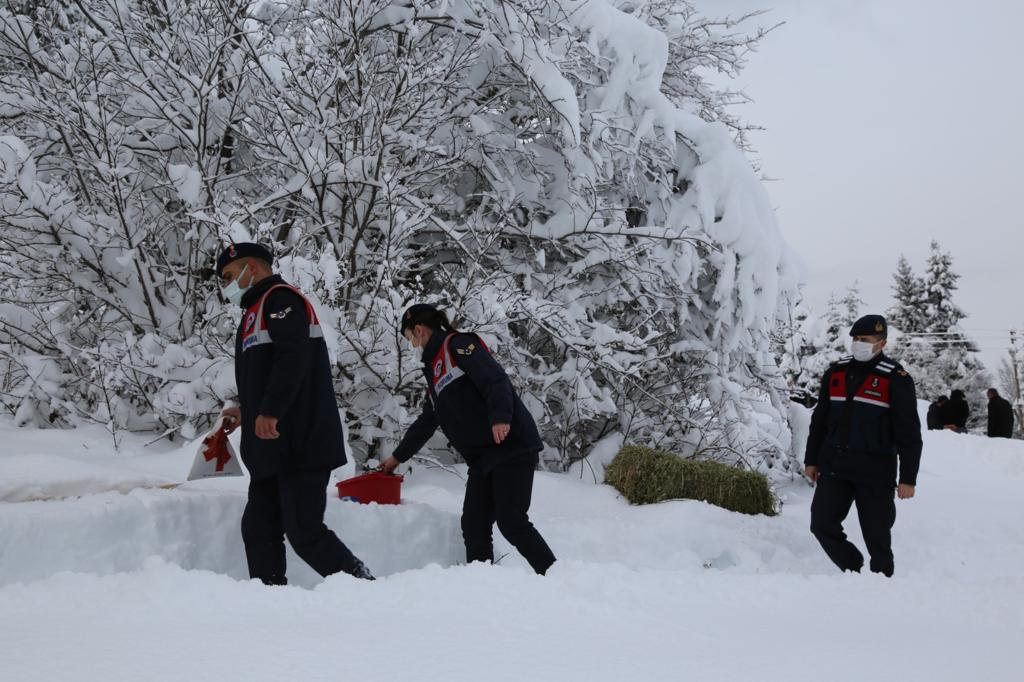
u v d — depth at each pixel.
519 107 7.54
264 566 3.39
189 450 4.98
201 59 6.36
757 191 7.92
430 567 2.68
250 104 6.38
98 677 1.47
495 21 6.66
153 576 2.40
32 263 5.99
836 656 1.88
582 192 7.10
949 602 2.64
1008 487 10.16
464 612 2.20
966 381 52.66
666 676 1.65
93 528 3.22
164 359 5.61
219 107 6.49
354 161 6.05
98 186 5.85
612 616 2.21
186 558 3.47
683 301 7.66
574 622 2.13
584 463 7.27
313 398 3.35
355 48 6.14
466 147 6.63
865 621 2.39
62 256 5.92
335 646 1.76
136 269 5.86
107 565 3.22
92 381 5.75
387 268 5.98
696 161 7.94
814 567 5.04
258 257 3.51
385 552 4.11
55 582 2.38
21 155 5.39
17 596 2.24
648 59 7.45
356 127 6.29
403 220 6.19
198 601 2.21
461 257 7.13
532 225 7.16
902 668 1.79
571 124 6.65
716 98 9.43
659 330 7.91
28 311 6.12
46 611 2.10
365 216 6.16
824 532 4.46
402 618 2.12
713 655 1.84
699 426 7.61
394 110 6.13
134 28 6.18
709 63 9.04
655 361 7.71
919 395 52.25
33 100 5.83
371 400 6.28
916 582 2.88
